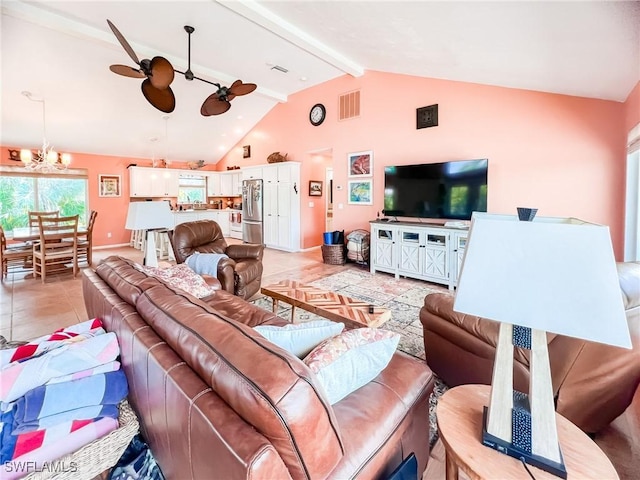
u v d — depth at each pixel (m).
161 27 3.84
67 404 1.14
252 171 7.60
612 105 3.19
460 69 3.59
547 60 2.49
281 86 6.18
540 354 0.84
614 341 0.65
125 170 7.66
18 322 3.00
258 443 0.65
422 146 4.65
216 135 7.80
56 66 4.39
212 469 0.72
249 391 0.69
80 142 6.57
